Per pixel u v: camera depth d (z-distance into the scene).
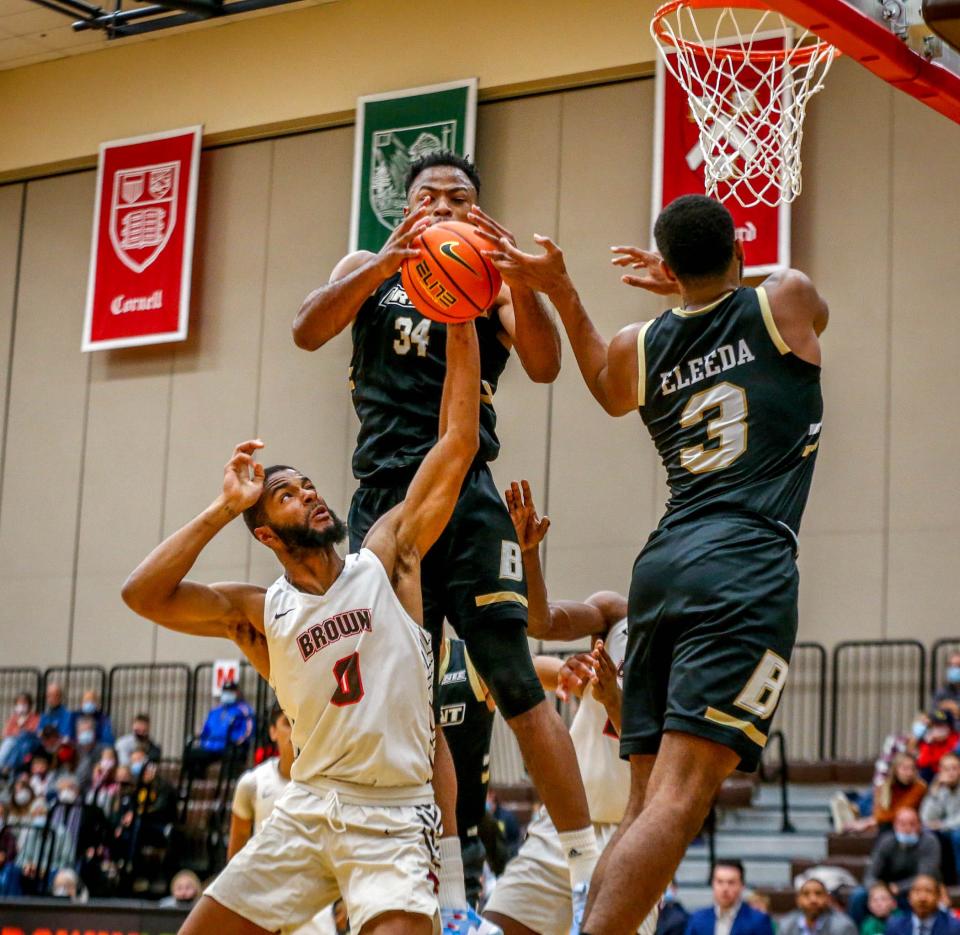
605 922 3.39
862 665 13.58
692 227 3.92
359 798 3.99
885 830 11.48
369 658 4.05
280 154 17.05
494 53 15.72
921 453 13.59
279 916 4.02
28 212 18.53
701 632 3.68
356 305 4.38
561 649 14.49
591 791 5.56
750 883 11.93
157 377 17.41
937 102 5.21
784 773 12.45
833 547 13.84
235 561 16.39
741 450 3.82
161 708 16.81
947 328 13.65
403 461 4.55
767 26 11.45
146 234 17.34
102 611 17.30
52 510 17.78
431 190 4.60
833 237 14.12
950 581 13.33
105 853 13.64
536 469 15.15
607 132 15.19
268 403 16.66
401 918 3.87
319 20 16.80
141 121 17.72
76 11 16.86
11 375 18.33
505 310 4.64
